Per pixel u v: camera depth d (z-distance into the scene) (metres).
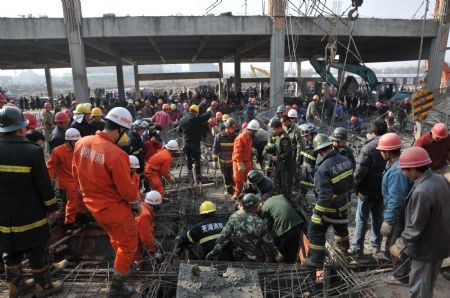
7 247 3.47
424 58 23.69
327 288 4.39
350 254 4.84
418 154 3.21
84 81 16.78
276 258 4.78
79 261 5.55
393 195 4.08
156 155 7.23
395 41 23.89
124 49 26.53
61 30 16.31
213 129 13.12
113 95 38.06
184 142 9.48
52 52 26.28
